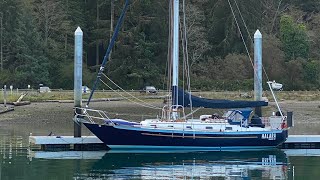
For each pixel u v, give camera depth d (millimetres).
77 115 72062
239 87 185750
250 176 56062
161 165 61500
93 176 55125
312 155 69375
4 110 118938
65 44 193875
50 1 196125
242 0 191125
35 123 103062
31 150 69938
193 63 192625
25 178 53781
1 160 63219
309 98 170750
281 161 64750
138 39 185000
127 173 56875
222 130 70250
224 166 61312
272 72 190875
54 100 146125
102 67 75188
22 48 181125
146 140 69250
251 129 71188
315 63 198250
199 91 177000
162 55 189000
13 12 184375
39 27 193750
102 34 190250
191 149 69938
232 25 193125
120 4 188500
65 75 185000
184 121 70125
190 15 196250
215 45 199125
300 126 102438
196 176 55781
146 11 189000
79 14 197250
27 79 179125
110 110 131000
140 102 147625
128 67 182250
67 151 70062
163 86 176500
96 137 71375
